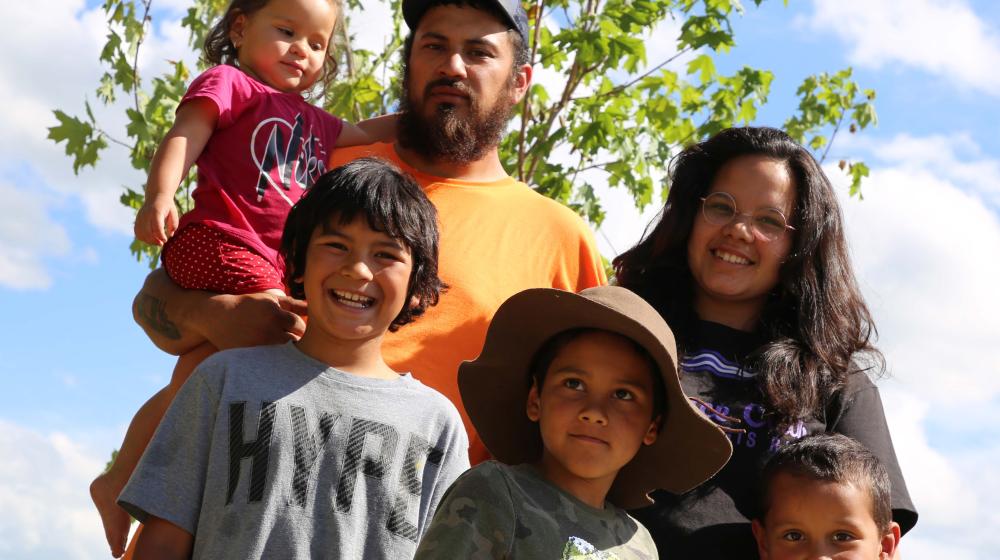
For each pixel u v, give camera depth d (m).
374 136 4.74
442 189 4.50
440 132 4.43
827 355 3.79
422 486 3.33
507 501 2.94
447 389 4.10
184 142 4.09
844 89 11.22
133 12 8.10
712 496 3.56
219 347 3.93
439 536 2.87
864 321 4.00
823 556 3.36
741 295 3.88
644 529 3.21
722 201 3.88
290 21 4.48
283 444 3.21
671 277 3.99
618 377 3.10
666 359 3.09
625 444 3.08
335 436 3.27
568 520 3.00
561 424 3.08
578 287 4.51
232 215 4.13
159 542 3.17
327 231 3.45
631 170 9.12
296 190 4.31
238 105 4.27
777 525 3.43
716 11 8.98
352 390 3.36
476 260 4.31
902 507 3.56
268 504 3.15
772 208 3.85
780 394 3.66
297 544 3.14
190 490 3.21
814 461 3.43
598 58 8.22
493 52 4.51
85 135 8.04
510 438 3.41
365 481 3.25
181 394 3.31
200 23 8.57
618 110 9.31
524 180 8.89
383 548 3.22
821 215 3.89
